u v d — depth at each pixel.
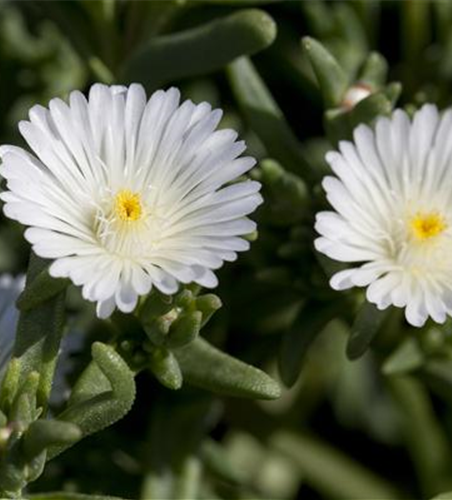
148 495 0.39
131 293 0.33
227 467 0.40
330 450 0.43
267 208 0.38
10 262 0.43
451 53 0.44
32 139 0.34
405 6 0.43
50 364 0.34
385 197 0.36
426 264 0.35
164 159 0.35
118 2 0.40
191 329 0.34
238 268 0.41
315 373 0.43
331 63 0.38
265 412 0.43
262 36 0.38
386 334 0.39
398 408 0.42
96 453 0.40
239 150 0.34
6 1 0.45
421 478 0.43
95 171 0.35
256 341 0.41
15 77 0.45
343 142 0.36
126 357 0.35
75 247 0.34
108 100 0.35
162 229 0.34
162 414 0.40
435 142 0.36
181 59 0.39
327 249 0.35
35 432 0.33
